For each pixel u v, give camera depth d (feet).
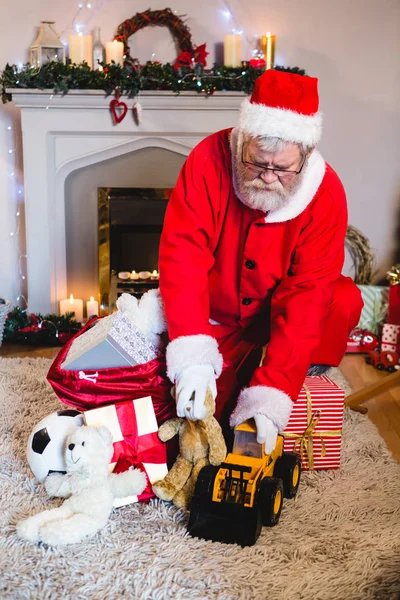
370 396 8.39
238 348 6.70
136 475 5.67
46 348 11.13
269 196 5.29
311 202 5.73
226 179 5.73
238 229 5.89
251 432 5.59
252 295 6.22
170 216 5.92
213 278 6.23
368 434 7.61
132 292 11.81
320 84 11.87
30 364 9.85
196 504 5.45
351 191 12.32
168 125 11.08
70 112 10.92
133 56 11.58
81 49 10.95
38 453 5.80
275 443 5.50
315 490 6.33
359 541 5.47
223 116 11.09
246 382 7.02
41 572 4.88
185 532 5.46
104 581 4.83
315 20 11.64
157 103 10.91
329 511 5.93
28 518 5.32
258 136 5.04
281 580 4.92
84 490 5.49
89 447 5.49
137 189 11.52
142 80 10.55
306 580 4.93
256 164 5.13
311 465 6.73
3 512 5.63
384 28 11.68
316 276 5.80
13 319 11.35
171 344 5.57
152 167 11.50
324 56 11.76
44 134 11.00
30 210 11.31
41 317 11.43
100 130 11.02
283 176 5.21
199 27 11.62
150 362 6.07
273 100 5.05
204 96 10.84
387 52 11.77
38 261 11.53
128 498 5.80
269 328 6.66
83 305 12.01
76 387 6.05
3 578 4.79
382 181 12.28
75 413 6.03
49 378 6.13
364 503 6.11
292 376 5.58
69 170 11.34
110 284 11.84
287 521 5.75
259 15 11.59
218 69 10.81
